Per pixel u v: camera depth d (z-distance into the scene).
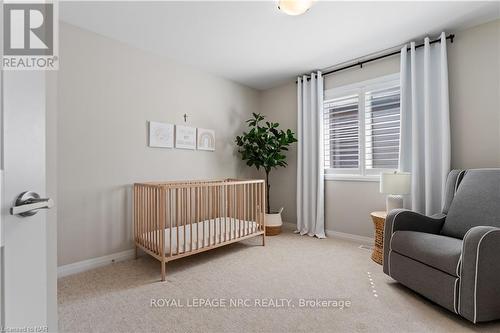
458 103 2.54
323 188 3.56
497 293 1.51
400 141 2.82
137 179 2.80
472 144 2.46
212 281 2.16
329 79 3.57
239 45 2.78
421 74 2.73
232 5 2.09
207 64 3.30
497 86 2.34
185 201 2.44
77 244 2.37
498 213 1.85
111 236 2.59
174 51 2.92
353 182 3.33
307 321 1.59
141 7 2.10
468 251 1.52
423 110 2.73
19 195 0.61
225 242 2.74
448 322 1.58
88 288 2.03
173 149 3.15
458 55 2.54
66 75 2.31
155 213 2.36
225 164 3.79
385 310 1.71
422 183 2.72
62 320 1.60
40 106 0.69
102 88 2.54
